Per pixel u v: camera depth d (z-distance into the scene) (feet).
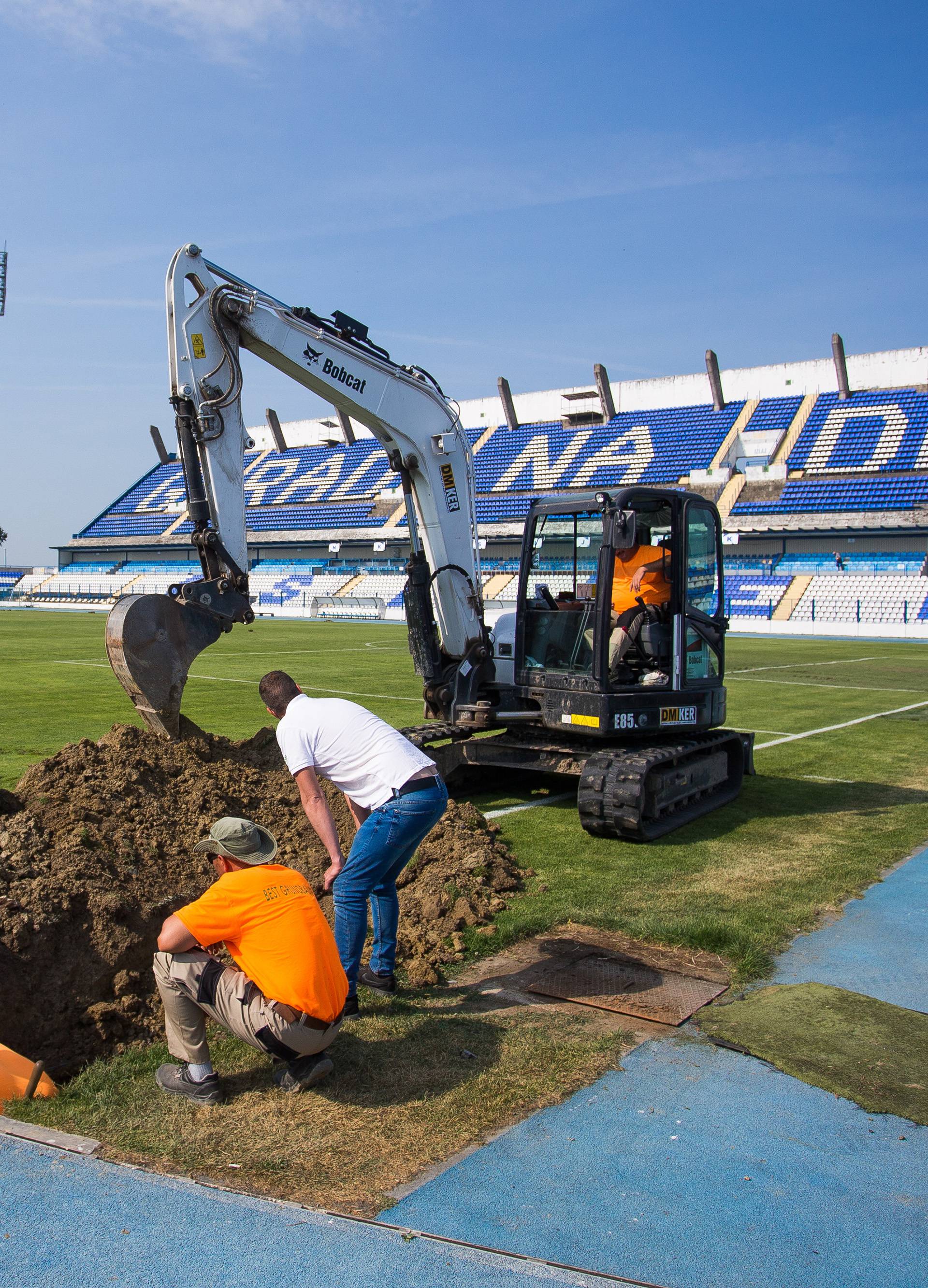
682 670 25.62
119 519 209.36
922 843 24.03
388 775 13.62
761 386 161.38
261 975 11.02
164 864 16.34
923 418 143.33
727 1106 11.34
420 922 17.42
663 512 26.32
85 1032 12.75
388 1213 9.08
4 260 158.81
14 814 16.29
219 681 57.72
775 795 29.60
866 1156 10.37
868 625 118.11
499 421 184.75
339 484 187.32
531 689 25.90
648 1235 8.89
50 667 64.90
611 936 17.30
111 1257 8.25
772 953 16.56
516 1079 11.85
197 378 22.81
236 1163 9.87
